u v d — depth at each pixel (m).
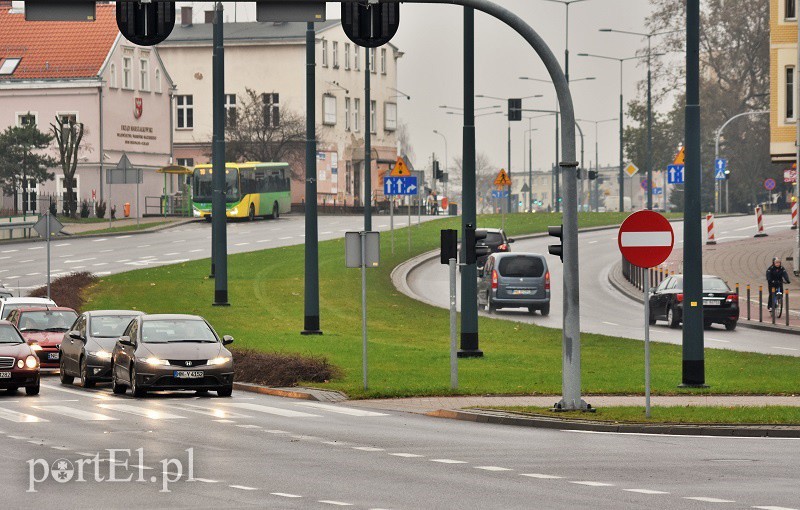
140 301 87.19
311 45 70.69
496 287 87.00
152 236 146.00
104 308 83.94
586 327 80.31
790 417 38.69
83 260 119.06
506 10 39.59
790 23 118.38
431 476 28.56
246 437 36.41
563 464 30.55
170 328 53.06
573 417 39.72
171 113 196.62
